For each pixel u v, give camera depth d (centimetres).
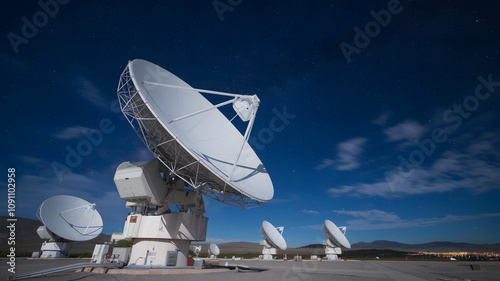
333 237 5647
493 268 3728
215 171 1711
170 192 2205
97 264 1891
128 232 2086
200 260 2203
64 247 4122
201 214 2327
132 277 1652
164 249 2102
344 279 1911
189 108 2153
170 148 1798
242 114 1944
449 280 2086
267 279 1752
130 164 2142
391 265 4209
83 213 4194
